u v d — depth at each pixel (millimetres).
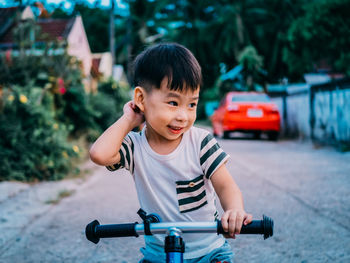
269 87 18781
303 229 3727
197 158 1734
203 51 32750
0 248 3416
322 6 14258
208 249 1770
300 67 17359
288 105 13656
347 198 4738
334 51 15164
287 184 5656
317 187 5387
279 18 29656
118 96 14273
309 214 4172
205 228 1396
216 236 1810
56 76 8258
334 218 4000
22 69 7707
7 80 7555
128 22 33188
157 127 1585
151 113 1582
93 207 4684
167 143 1731
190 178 1740
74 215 4355
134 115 1709
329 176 6109
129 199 5070
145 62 1598
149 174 1753
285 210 4359
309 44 15656
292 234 3613
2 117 6234
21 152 6152
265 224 1357
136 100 1641
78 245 3496
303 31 14938
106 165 1692
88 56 21516
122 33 38875
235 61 32000
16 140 6141
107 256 3262
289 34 16359
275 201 4746
